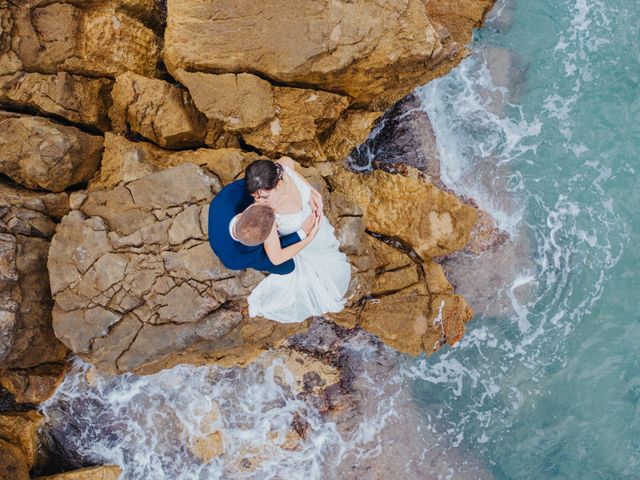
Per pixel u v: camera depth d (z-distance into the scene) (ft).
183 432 26.68
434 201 26.04
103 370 22.52
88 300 22.04
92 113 24.86
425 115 29.25
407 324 25.62
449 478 27.94
